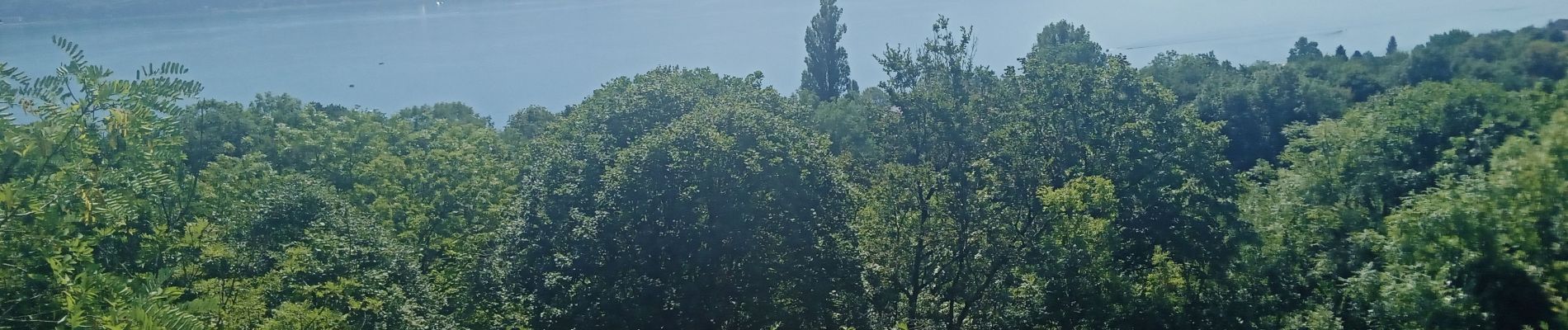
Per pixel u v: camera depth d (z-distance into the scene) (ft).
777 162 80.53
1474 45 217.77
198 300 41.37
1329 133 118.93
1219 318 80.43
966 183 95.25
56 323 36.50
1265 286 86.53
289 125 157.69
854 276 85.97
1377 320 75.51
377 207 103.96
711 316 78.89
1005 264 89.40
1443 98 114.62
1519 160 77.25
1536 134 87.20
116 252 51.98
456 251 95.76
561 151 99.19
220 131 143.64
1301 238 97.04
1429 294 68.39
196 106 133.08
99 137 43.45
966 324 95.86
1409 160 113.09
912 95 99.25
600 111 108.27
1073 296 79.20
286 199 78.95
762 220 81.71
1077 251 79.25
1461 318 67.31
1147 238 85.51
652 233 80.94
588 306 77.97
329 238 70.90
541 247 85.97
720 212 79.36
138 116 42.47
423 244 100.58
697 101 110.11
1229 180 89.40
